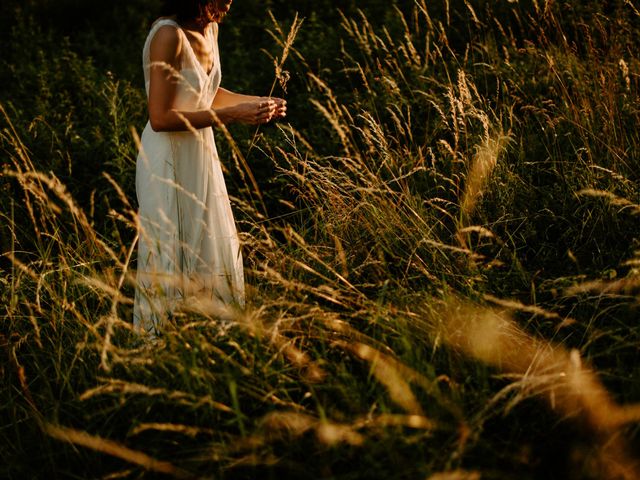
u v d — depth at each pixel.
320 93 5.32
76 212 2.55
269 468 1.96
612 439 1.79
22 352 2.81
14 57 7.25
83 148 4.80
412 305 2.54
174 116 2.61
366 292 2.87
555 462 1.93
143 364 2.27
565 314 2.55
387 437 1.87
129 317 2.67
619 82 3.97
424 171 3.81
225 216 2.92
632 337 2.26
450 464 1.75
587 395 1.95
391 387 2.01
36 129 4.97
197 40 2.75
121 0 8.76
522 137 3.78
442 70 5.19
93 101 5.88
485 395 2.06
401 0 6.86
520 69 4.64
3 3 8.85
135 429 1.91
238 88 5.93
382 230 3.00
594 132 3.59
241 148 4.72
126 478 2.08
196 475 1.98
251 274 3.06
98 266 3.13
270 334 2.33
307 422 2.02
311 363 2.24
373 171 3.85
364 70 5.66
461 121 3.48
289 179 4.32
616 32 4.41
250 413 2.21
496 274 2.81
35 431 2.28
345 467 1.99
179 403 2.11
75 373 2.52
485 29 5.67
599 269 2.73
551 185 3.55
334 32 6.48
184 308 2.56
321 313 2.38
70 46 7.63
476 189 3.32
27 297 3.06
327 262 2.98
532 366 2.27
